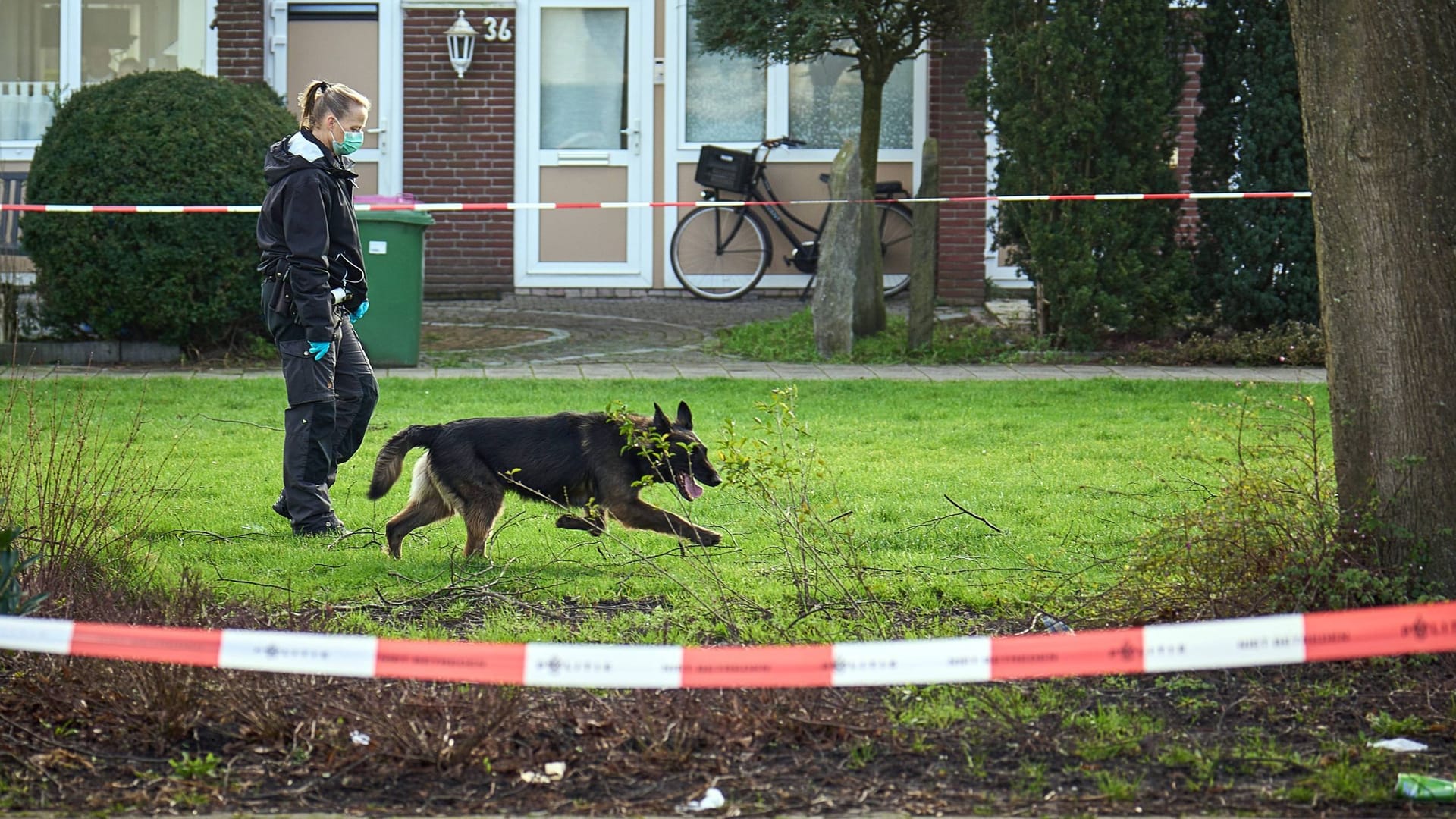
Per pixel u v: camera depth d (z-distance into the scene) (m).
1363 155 7.32
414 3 23.53
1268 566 7.52
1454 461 7.29
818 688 6.53
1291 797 5.65
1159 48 18.06
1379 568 7.32
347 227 9.94
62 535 8.13
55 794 5.74
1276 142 18.39
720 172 23.45
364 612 8.02
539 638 7.52
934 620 7.89
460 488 9.36
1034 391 16.09
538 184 24.16
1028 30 18.19
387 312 17.44
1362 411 7.48
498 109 23.88
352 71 23.81
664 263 24.31
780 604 8.10
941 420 14.32
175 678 6.43
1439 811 5.55
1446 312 7.29
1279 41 18.30
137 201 16.94
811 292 23.91
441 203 24.02
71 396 14.79
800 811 5.60
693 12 20.08
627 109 24.08
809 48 18.94
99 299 17.16
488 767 5.94
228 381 16.09
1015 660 5.32
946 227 23.23
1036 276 19.02
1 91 24.11
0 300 17.77
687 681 5.41
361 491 11.34
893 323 20.86
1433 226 7.27
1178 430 13.64
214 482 11.30
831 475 11.55
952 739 6.27
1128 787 5.70
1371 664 6.98
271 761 6.05
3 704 6.51
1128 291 18.59
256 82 22.95
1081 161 18.48
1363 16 7.25
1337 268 7.54
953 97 23.06
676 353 19.05
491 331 20.61
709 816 5.55
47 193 17.11
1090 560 9.07
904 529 9.96
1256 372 17.70
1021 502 10.71
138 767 6.00
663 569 8.91
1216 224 18.89
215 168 17.17
